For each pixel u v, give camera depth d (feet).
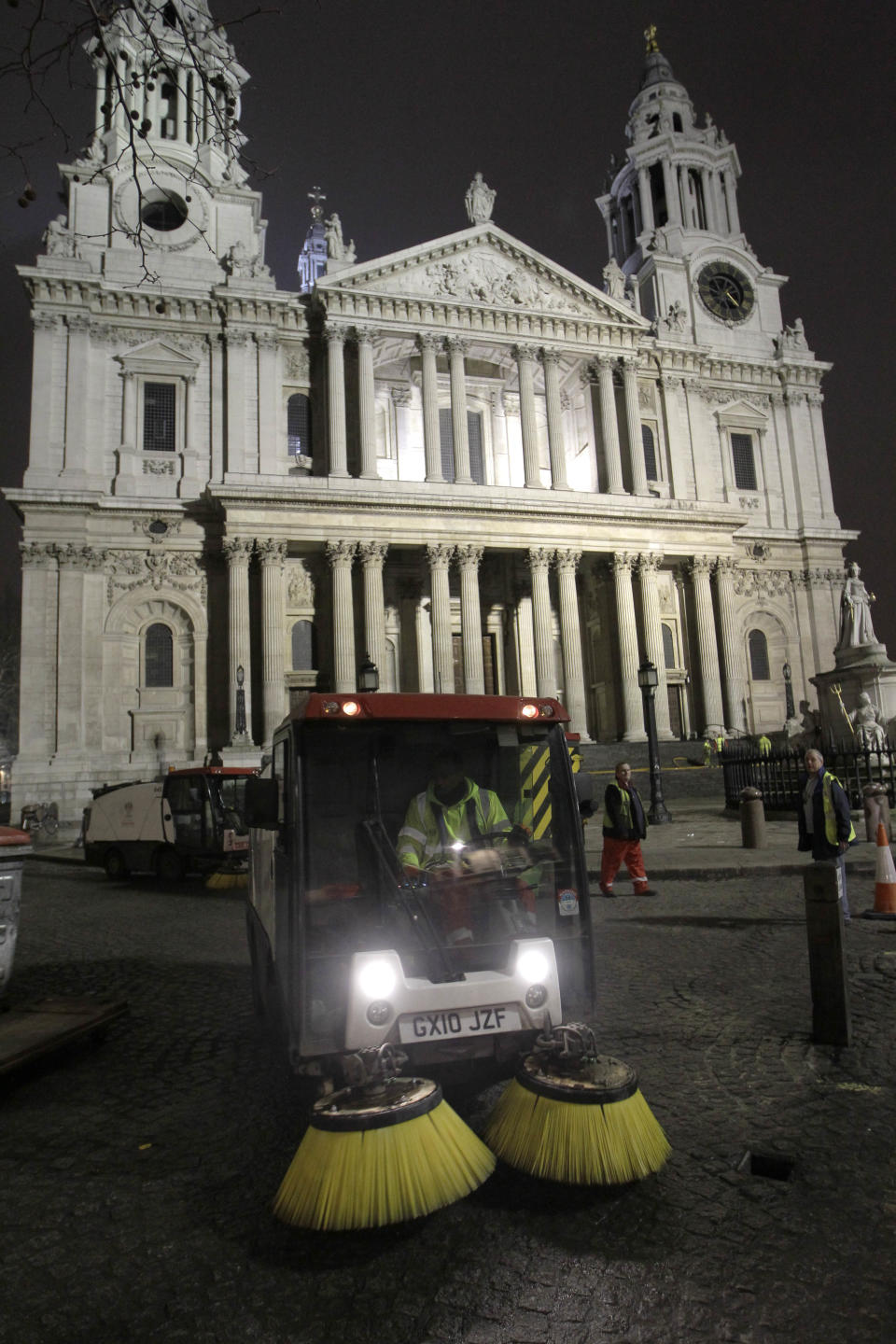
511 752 19.70
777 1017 24.08
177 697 134.31
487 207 155.63
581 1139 14.96
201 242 148.25
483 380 166.40
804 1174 15.38
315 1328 11.71
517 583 159.43
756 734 155.53
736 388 175.42
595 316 155.94
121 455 136.87
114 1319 12.09
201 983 32.04
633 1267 12.78
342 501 132.67
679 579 160.45
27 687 125.80
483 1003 16.80
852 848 53.78
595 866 55.83
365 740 18.56
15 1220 15.02
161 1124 19.04
